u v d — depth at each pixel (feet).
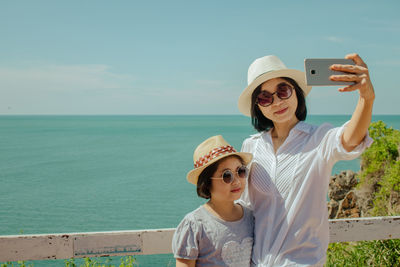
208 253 7.48
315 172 7.30
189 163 167.73
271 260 7.19
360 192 36.32
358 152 6.49
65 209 83.61
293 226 7.25
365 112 6.15
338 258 14.57
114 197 96.17
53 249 8.79
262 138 8.45
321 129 7.47
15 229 67.21
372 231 10.18
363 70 6.12
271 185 7.63
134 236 9.12
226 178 7.49
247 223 7.93
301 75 8.04
